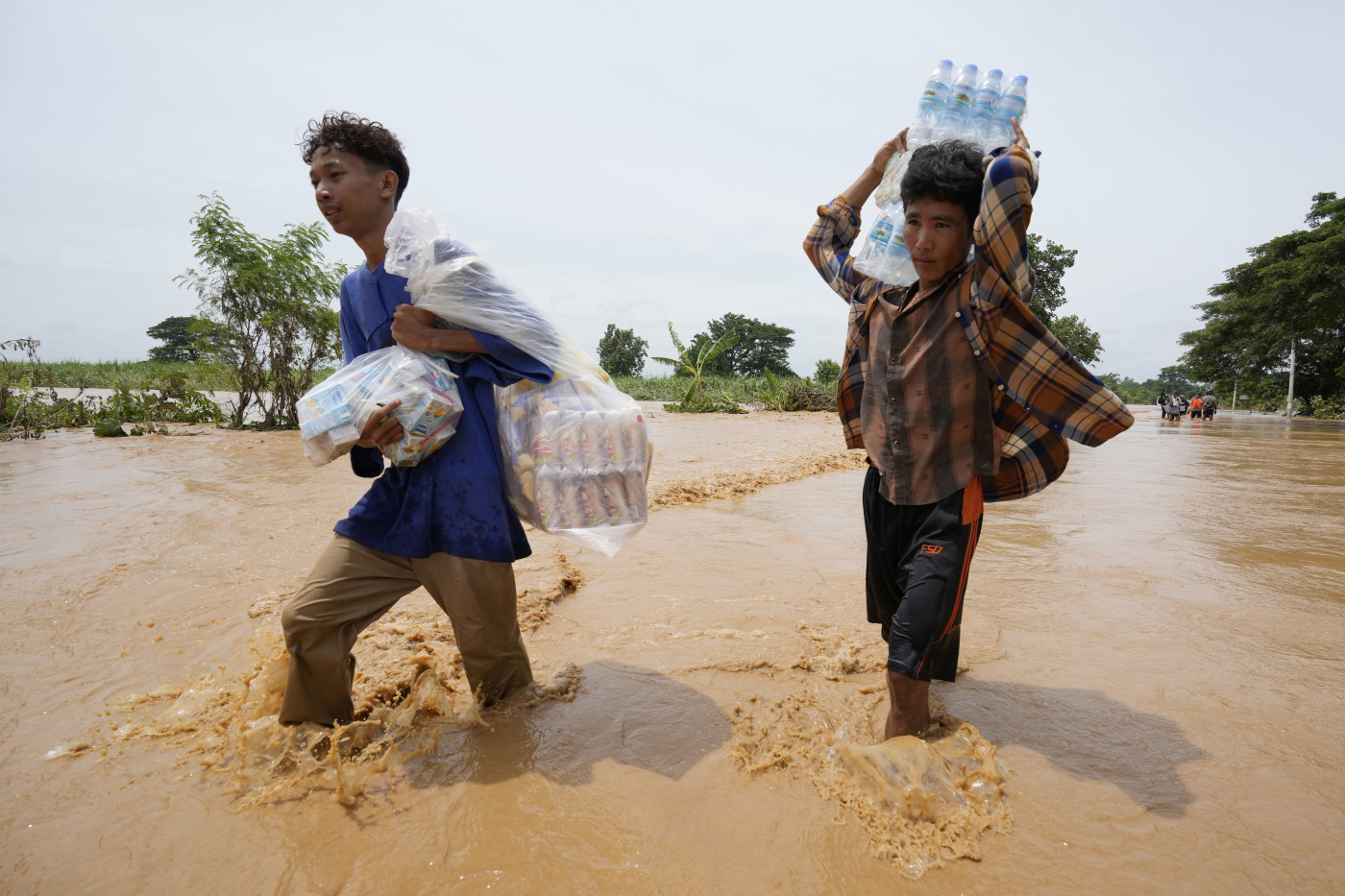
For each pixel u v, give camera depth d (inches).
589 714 97.5
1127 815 76.7
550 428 89.4
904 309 86.9
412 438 83.6
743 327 3373.5
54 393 541.0
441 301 85.2
